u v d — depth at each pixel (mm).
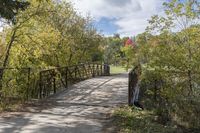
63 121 8969
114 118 9461
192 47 11156
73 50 24875
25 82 14977
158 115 11211
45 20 17219
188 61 11055
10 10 11344
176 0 11094
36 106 11203
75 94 14156
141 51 11828
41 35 16406
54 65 21250
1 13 11211
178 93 11141
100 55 34188
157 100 12594
